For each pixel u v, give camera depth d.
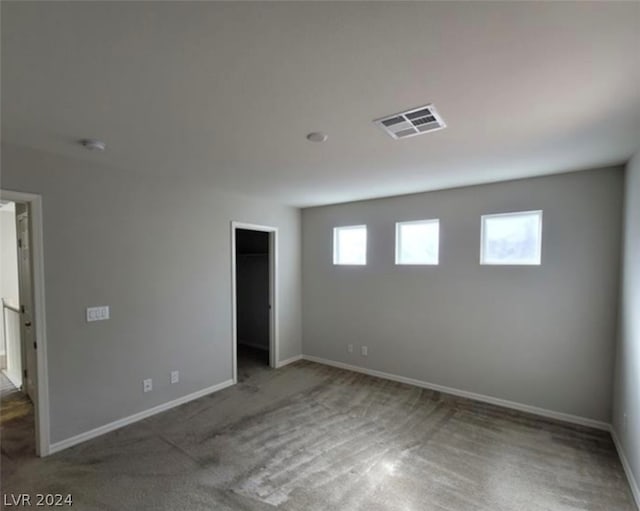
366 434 2.94
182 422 3.16
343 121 2.02
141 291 3.24
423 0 1.06
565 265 3.21
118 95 1.70
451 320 3.89
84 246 2.83
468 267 3.77
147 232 3.29
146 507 2.05
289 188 3.88
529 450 2.70
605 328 3.04
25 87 1.60
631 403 2.39
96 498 2.12
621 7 1.08
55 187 2.66
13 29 1.17
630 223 2.60
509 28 1.19
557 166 2.97
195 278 3.74
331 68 1.46
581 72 1.48
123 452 2.64
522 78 1.54
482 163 2.88
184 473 2.38
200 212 3.80
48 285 2.62
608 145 2.41
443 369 3.95
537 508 2.07
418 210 4.13
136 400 3.20
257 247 6.02
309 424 3.13
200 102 1.78
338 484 2.27
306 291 5.24
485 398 3.66
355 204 4.69
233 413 3.36
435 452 2.67
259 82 1.57
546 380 3.32
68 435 2.72
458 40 1.26
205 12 1.11
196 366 3.75
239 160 2.82
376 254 4.49
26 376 3.65
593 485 2.28
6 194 2.41
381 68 1.46
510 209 3.49
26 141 2.36
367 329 4.59
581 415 3.15
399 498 2.14
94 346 2.90
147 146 2.46
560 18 1.14
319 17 1.14
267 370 4.73
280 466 2.47
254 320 6.15
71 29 1.18
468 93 1.68
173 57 1.36
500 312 3.57
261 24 1.17
